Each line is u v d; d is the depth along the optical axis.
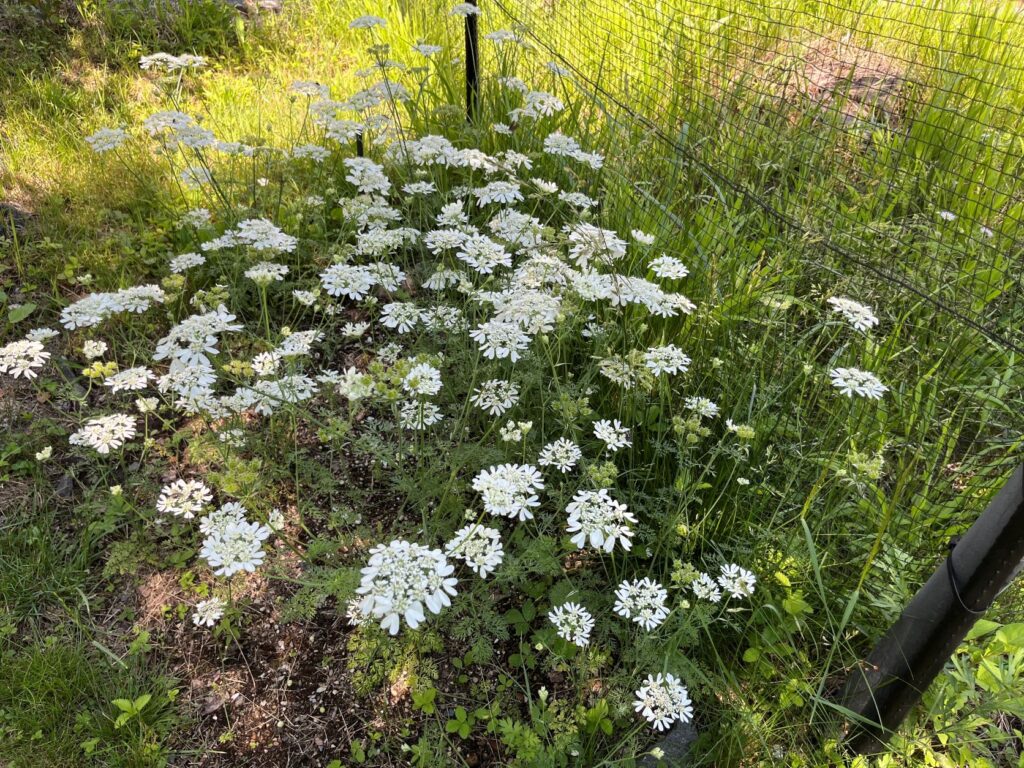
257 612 2.35
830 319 2.68
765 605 2.10
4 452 2.63
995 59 4.05
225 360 3.02
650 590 1.93
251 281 3.20
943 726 2.09
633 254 3.02
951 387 2.72
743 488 2.46
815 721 2.14
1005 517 1.51
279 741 2.09
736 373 2.74
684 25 4.08
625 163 3.43
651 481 2.58
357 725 2.12
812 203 3.37
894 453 2.66
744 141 3.67
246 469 2.04
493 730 2.00
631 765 1.94
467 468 2.59
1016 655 2.14
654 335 2.92
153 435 2.82
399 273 2.73
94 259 3.36
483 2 4.49
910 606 1.78
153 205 3.73
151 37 5.15
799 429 2.52
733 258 2.99
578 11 4.39
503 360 2.74
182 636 2.29
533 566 2.17
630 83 3.97
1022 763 2.01
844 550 2.46
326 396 3.00
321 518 2.51
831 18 4.45
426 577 1.63
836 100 3.83
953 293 2.92
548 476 2.58
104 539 2.50
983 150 3.48
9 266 3.31
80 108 4.35
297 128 4.41
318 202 3.30
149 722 2.07
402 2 5.37
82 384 2.96
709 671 2.18
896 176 3.44
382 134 3.55
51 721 2.02
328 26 5.70
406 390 2.34
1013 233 3.13
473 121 4.02
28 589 2.29
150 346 3.09
